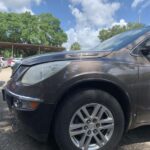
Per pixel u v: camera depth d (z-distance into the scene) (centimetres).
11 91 363
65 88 321
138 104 352
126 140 407
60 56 349
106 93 338
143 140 409
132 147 382
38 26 6419
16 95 339
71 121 326
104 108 339
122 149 374
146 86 352
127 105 350
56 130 326
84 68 329
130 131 444
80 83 325
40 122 321
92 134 340
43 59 349
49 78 323
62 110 323
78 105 326
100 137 344
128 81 343
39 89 322
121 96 347
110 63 342
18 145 383
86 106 331
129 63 350
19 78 361
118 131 347
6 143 390
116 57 354
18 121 340
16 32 6197
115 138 347
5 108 589
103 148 344
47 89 320
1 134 426
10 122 485
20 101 331
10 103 363
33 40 6206
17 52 5416
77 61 337
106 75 332
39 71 336
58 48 4747
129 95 345
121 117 346
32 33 6212
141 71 351
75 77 323
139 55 361
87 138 339
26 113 323
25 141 398
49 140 381
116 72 338
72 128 328
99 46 442
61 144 329
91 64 335
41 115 320
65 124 324
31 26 6284
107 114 343
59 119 324
